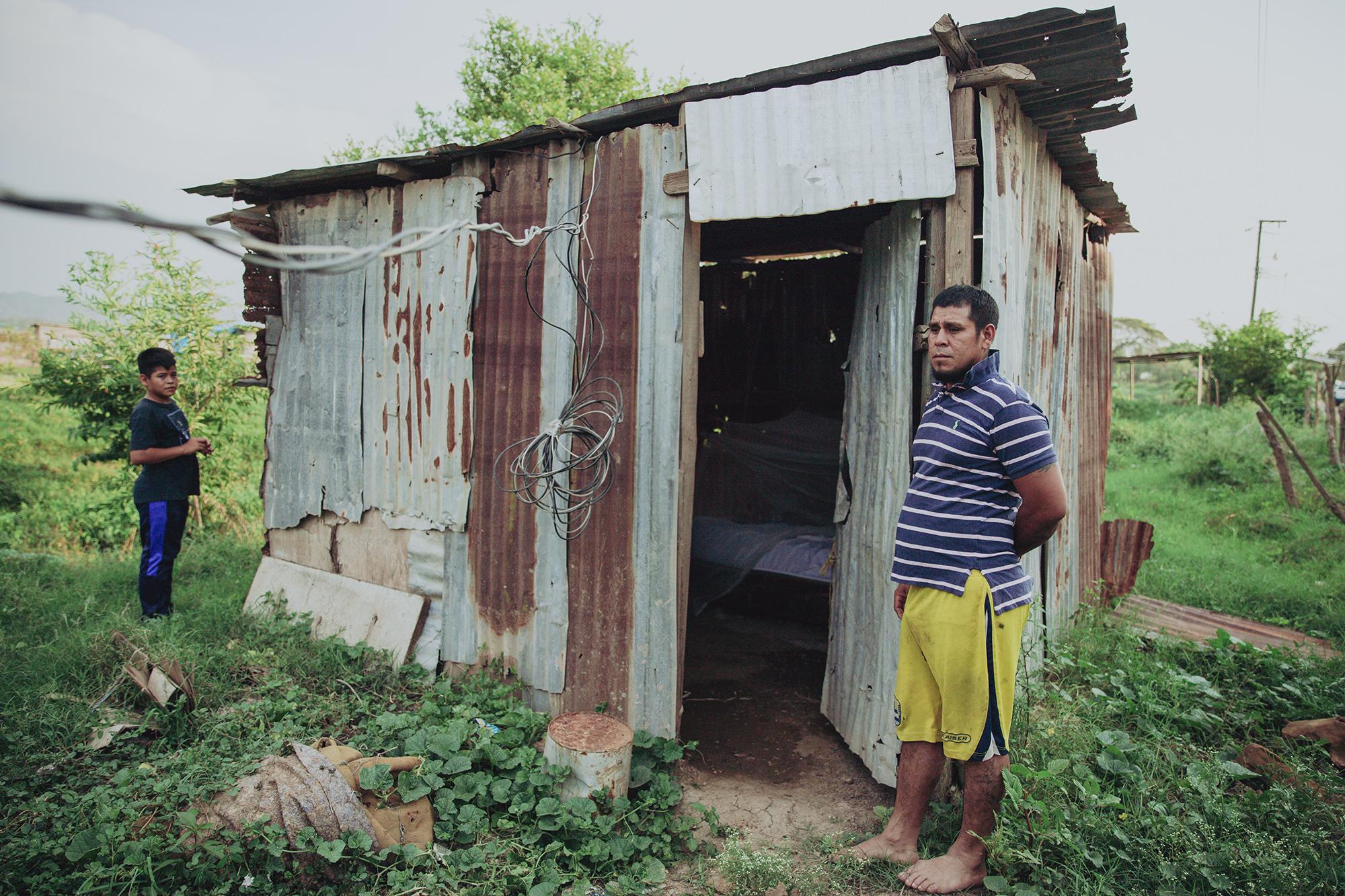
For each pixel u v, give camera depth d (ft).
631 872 9.20
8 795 9.16
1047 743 10.93
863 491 12.36
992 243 10.78
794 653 17.66
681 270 11.64
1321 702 13.24
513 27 49.75
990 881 8.48
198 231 3.82
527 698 13.21
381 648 14.55
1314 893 8.27
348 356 15.47
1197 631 17.30
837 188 10.57
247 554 21.86
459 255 13.74
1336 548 25.79
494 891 8.49
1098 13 9.09
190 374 24.71
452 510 13.98
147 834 8.42
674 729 11.88
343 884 8.45
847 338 22.95
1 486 29.09
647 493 11.95
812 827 10.51
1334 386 43.80
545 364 12.92
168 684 11.57
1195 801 9.83
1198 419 57.11
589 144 12.48
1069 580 16.83
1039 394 14.44
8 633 14.65
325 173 14.49
